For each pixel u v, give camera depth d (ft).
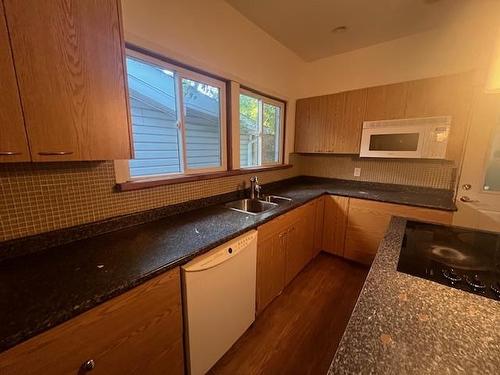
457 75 6.27
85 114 3.03
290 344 5.00
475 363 1.51
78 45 2.87
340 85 9.12
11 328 1.99
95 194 4.05
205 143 6.25
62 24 2.71
